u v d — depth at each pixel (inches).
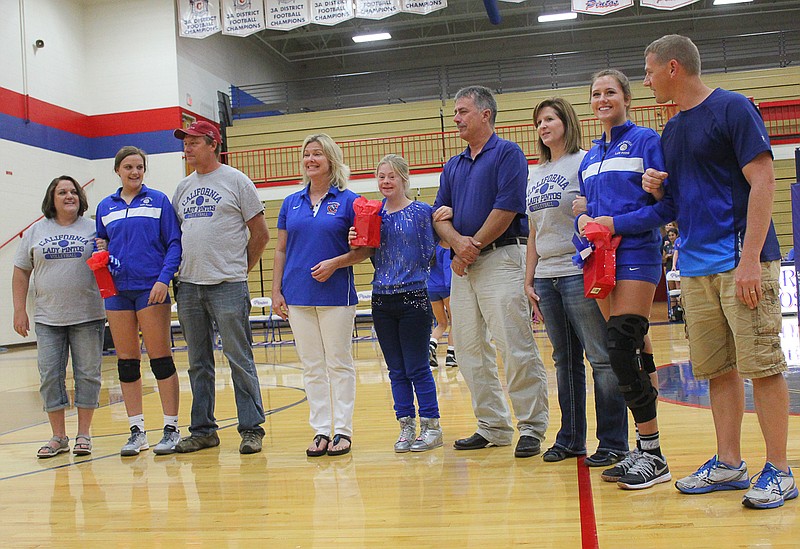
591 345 115.3
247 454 138.0
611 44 755.4
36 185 520.7
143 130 577.3
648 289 99.7
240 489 111.1
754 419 141.1
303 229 136.9
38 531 93.9
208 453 141.1
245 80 708.7
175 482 117.8
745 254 86.0
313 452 132.6
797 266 194.1
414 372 135.6
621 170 101.9
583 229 99.0
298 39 762.8
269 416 183.2
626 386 99.7
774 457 89.8
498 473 112.2
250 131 643.5
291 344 433.4
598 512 89.4
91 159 584.4
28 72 518.6
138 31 580.7
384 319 136.3
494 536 82.7
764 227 85.7
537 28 730.2
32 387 277.6
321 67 827.4
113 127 581.9
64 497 111.3
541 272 121.3
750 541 76.1
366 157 628.1
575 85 706.8
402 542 82.4
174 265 141.6
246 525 92.4
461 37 770.2
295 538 86.1
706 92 92.9
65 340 149.3
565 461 118.3
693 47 92.7
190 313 143.1
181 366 327.9
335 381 137.4
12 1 508.1
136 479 121.3
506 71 753.0
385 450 135.3
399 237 134.9
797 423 135.7
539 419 124.4
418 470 117.3
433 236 137.0
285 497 105.0
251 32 531.8
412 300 133.6
